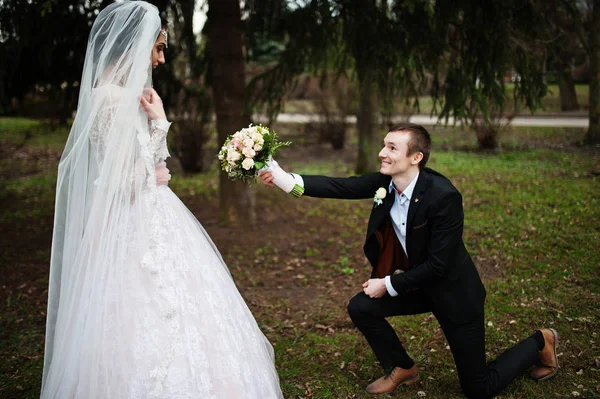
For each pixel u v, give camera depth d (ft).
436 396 9.86
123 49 7.98
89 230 7.88
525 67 17.21
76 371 7.57
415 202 8.58
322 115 47.29
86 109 8.01
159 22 8.28
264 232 21.81
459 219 8.55
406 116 42.68
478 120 40.57
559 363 10.67
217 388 7.59
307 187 9.20
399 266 9.45
